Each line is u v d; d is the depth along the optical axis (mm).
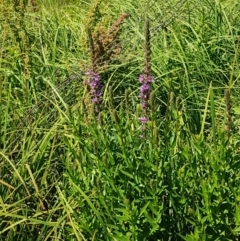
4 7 1477
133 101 1415
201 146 932
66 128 1186
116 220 952
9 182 1135
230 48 1809
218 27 1901
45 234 1050
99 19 1712
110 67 1547
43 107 1346
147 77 1004
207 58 1738
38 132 1227
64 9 2607
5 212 998
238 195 896
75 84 1444
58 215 1062
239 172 925
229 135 930
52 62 1631
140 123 1038
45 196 1098
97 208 1021
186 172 952
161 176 918
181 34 1810
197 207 886
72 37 1950
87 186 973
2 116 1326
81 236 962
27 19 1978
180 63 1677
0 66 1582
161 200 957
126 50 1748
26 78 1460
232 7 2057
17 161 1194
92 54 1179
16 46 1538
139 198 928
